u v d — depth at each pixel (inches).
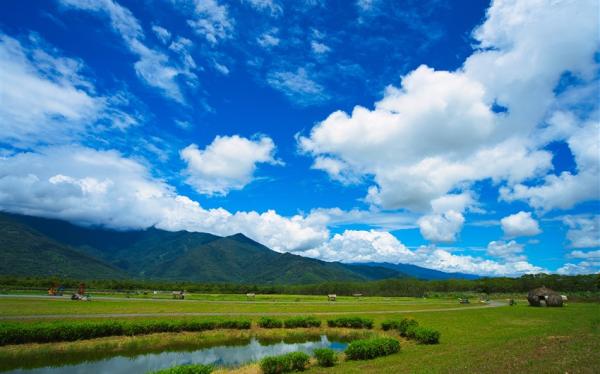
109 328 1553.9
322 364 1099.9
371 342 1200.8
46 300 2792.8
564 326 1662.2
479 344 1253.7
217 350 1497.3
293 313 2484.0
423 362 979.9
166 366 1221.7
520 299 5004.9
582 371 754.8
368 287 7096.5
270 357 1031.6
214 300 3764.8
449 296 5871.1
